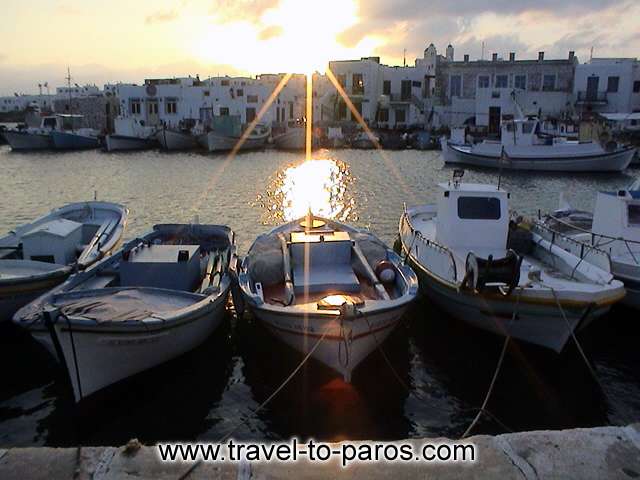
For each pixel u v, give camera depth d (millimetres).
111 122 80062
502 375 11117
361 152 57750
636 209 13906
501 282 10656
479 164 43562
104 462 3586
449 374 11172
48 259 13703
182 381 10977
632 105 59781
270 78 77062
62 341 8992
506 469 3484
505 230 13883
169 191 33531
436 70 68812
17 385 10617
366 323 9984
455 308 12508
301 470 3553
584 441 3719
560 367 11406
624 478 3396
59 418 9570
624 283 12844
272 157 54062
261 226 24328
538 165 40812
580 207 29156
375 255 13312
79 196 31922
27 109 91125
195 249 12727
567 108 59188
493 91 57750
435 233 15750
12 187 35250
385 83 71125
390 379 10977
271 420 9586
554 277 12625
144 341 9766
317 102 73000
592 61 66562
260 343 12547
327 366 10469
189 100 69875
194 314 10352
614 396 10430
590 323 12570
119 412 9805
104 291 10859
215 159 52469
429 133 63469
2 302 11648
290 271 12336
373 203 29703
